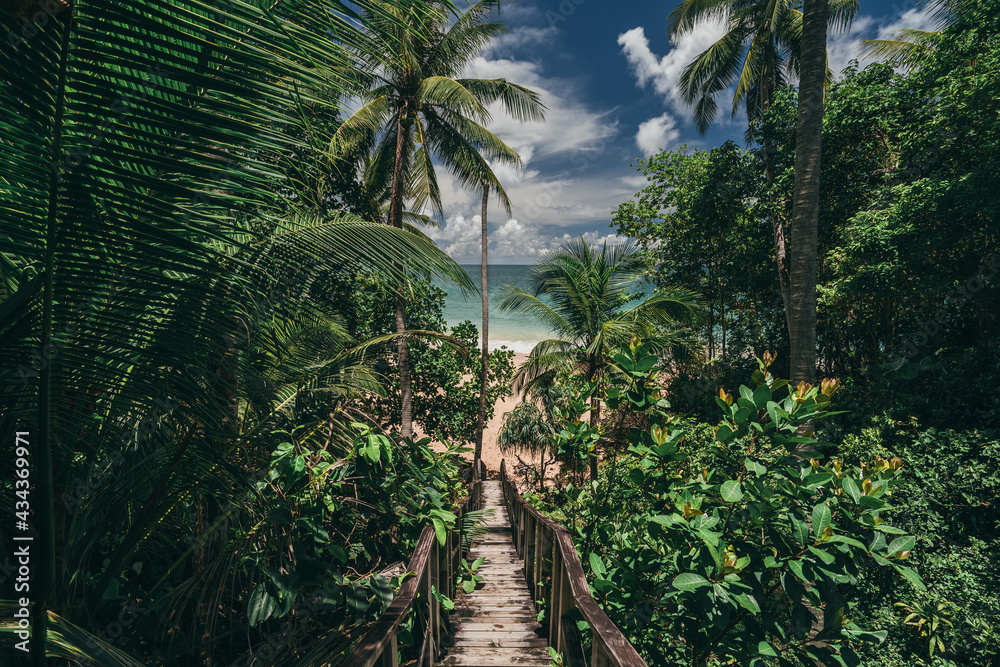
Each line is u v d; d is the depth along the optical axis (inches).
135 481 72.5
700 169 541.0
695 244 539.5
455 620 146.8
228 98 47.6
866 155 399.5
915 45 383.2
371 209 418.9
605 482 147.3
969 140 298.2
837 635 85.5
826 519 84.3
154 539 98.0
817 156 251.3
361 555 126.0
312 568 83.9
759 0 463.5
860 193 398.0
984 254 295.0
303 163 57.4
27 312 48.6
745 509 95.5
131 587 88.0
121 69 43.1
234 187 50.2
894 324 408.5
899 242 310.0
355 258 90.6
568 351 494.3
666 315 435.8
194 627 83.9
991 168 257.4
